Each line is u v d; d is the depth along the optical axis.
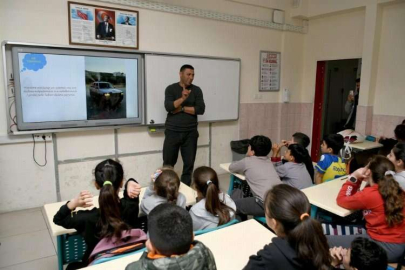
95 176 1.72
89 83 3.53
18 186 3.36
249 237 1.62
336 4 4.77
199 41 4.34
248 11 4.76
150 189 2.00
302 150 2.76
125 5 3.69
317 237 1.06
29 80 3.19
